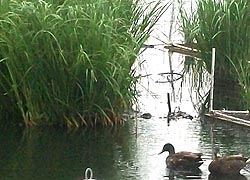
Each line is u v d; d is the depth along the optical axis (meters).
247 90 14.91
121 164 12.15
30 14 13.83
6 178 11.50
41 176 11.62
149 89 16.84
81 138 13.40
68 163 12.18
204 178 11.59
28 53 13.75
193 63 18.86
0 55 14.05
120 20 14.78
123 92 14.10
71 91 13.85
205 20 17.28
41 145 13.01
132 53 14.16
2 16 13.98
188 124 14.36
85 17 13.83
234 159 11.70
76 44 13.71
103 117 13.98
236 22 16.83
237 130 14.00
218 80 17.02
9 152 12.65
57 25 13.76
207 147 13.00
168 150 12.40
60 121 13.97
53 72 13.77
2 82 14.17
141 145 13.10
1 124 14.06
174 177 11.61
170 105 15.27
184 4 22.09
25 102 14.15
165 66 18.70
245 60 16.59
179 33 21.17
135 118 14.59
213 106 15.70
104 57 13.77
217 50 16.95
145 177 11.59
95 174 11.70
